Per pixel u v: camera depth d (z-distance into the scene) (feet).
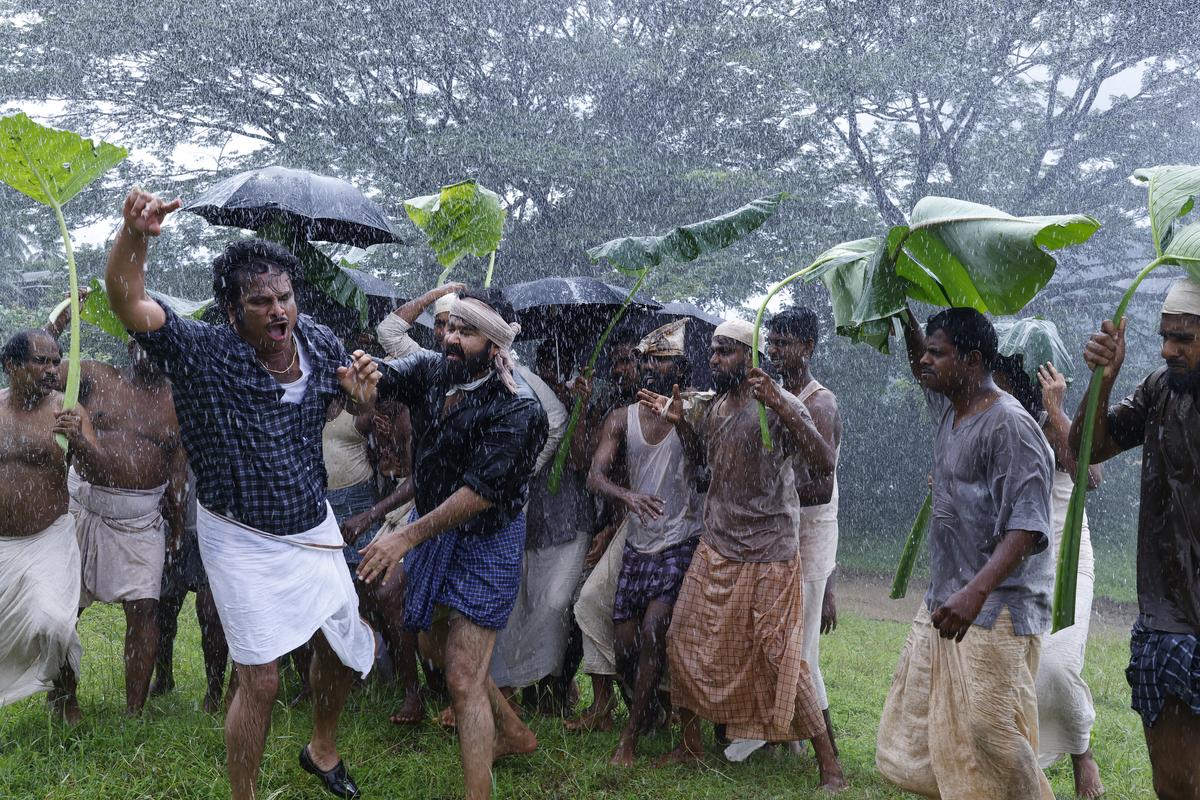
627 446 17.76
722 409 16.53
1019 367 16.39
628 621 17.26
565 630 18.12
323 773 14.21
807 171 68.69
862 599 44.21
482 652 14.07
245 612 12.63
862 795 15.53
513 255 65.05
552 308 19.66
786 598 15.96
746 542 16.05
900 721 13.98
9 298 65.36
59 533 16.24
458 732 13.89
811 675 16.93
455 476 14.38
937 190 69.10
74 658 16.21
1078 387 67.15
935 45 66.23
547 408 18.26
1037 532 12.55
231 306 12.73
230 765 12.78
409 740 16.62
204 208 17.79
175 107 72.79
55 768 14.73
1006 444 12.85
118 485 17.11
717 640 16.03
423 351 15.05
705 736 18.04
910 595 45.85
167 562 18.21
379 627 17.79
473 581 14.10
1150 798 16.16
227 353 12.62
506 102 70.90
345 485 18.38
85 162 15.20
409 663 17.15
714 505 16.33
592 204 64.64
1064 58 69.10
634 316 20.61
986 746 12.97
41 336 16.20
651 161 64.39
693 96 68.18
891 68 66.13
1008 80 70.54
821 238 65.10
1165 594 12.51
